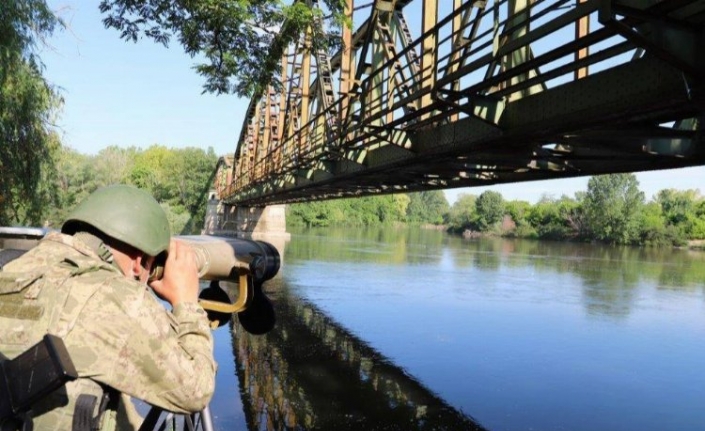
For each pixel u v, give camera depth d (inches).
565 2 245.8
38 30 549.6
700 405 455.8
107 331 60.1
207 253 82.4
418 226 6968.5
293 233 3449.8
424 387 486.6
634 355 614.2
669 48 212.8
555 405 448.1
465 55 335.9
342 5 370.6
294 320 753.6
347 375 511.8
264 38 384.8
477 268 1534.2
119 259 69.7
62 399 59.1
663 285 1275.8
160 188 3722.9
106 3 347.9
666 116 282.8
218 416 396.8
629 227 3341.5
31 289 61.6
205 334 71.0
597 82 270.4
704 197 4756.4
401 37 505.0
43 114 585.6
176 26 356.8
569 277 1381.6
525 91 349.1
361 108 526.3
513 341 664.4
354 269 1375.5
